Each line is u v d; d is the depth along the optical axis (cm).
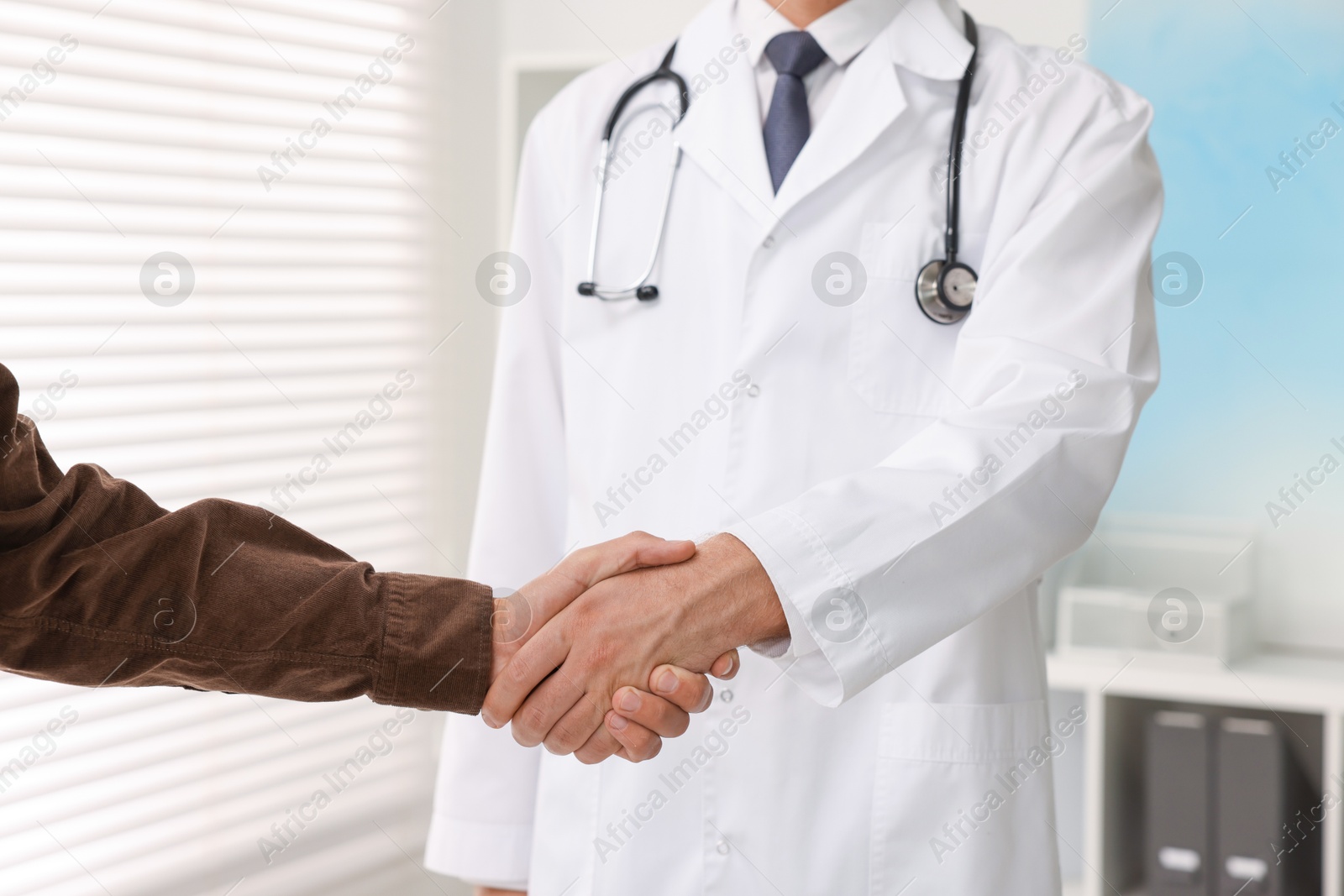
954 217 108
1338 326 203
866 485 90
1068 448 91
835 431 106
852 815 103
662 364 112
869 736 103
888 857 102
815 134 109
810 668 87
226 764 192
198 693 187
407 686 91
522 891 119
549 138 123
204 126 183
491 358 245
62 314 163
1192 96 208
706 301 112
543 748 119
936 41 112
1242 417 209
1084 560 212
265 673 88
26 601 77
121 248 171
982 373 98
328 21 205
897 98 109
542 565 122
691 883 105
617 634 89
